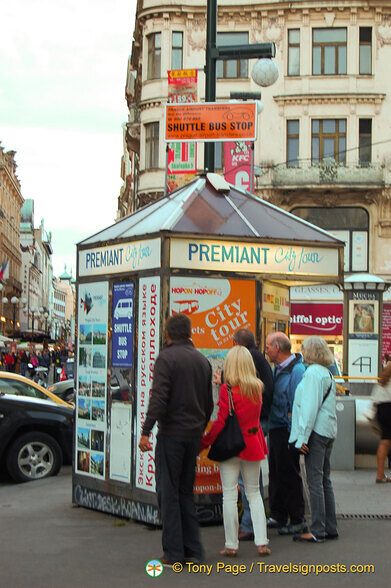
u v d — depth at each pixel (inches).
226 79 1419.8
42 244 6378.0
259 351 313.4
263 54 468.4
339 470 490.6
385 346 1365.7
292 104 1402.6
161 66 1430.9
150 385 321.1
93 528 321.7
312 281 348.8
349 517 346.3
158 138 1444.4
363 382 688.4
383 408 440.5
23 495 407.5
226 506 278.2
